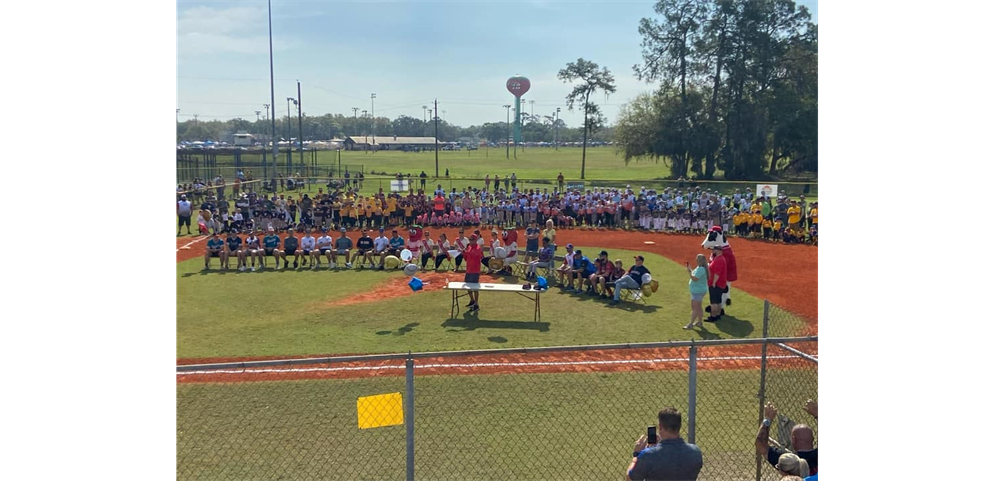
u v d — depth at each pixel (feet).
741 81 229.25
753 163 232.12
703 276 55.83
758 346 49.70
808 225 108.78
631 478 21.34
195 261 88.12
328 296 68.08
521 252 82.84
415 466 30.71
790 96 228.63
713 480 29.58
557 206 122.42
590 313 61.36
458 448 32.50
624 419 35.96
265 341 51.75
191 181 176.76
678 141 238.48
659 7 235.61
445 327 56.13
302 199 116.67
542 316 60.18
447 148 591.37
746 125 228.84
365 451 32.27
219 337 52.95
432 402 38.27
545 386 40.88
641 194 125.59
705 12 230.68
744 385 41.04
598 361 45.03
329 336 53.21
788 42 229.86
